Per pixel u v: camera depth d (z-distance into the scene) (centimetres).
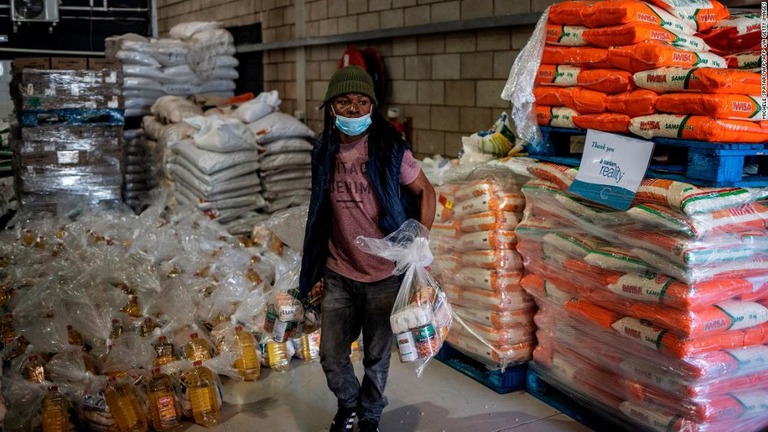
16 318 368
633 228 294
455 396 362
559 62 329
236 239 517
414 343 279
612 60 303
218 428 333
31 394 316
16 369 333
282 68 820
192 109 722
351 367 312
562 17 325
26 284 420
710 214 274
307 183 642
